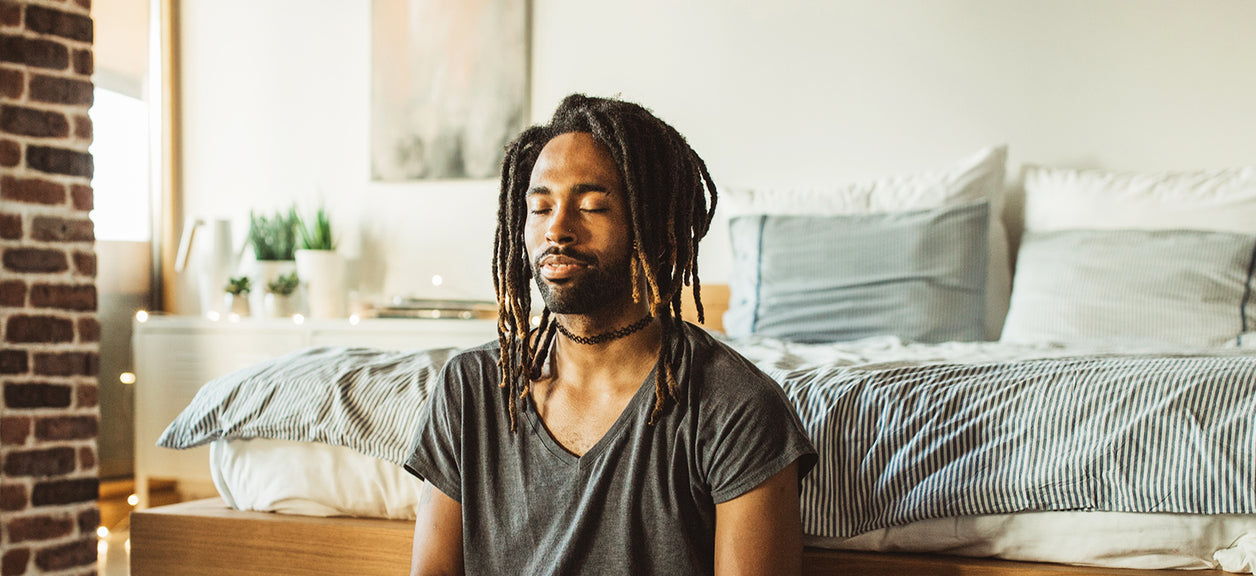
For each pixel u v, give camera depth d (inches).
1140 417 50.6
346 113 150.9
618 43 137.6
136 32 154.2
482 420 47.8
